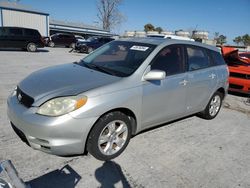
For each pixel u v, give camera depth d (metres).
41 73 3.69
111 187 2.79
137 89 3.38
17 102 3.14
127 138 3.46
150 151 3.63
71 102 2.82
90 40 21.86
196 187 2.94
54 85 3.10
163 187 2.89
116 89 3.15
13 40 16.92
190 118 5.22
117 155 3.39
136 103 3.39
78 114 2.82
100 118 3.05
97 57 4.27
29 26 29.67
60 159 3.20
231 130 4.81
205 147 3.95
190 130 4.57
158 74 3.38
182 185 2.95
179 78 4.02
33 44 17.83
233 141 4.30
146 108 3.58
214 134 4.52
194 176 3.15
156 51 3.79
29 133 2.85
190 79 4.24
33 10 29.84
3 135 3.70
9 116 3.21
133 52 3.93
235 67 7.52
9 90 6.23
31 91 3.04
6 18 27.88
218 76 4.96
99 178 2.92
